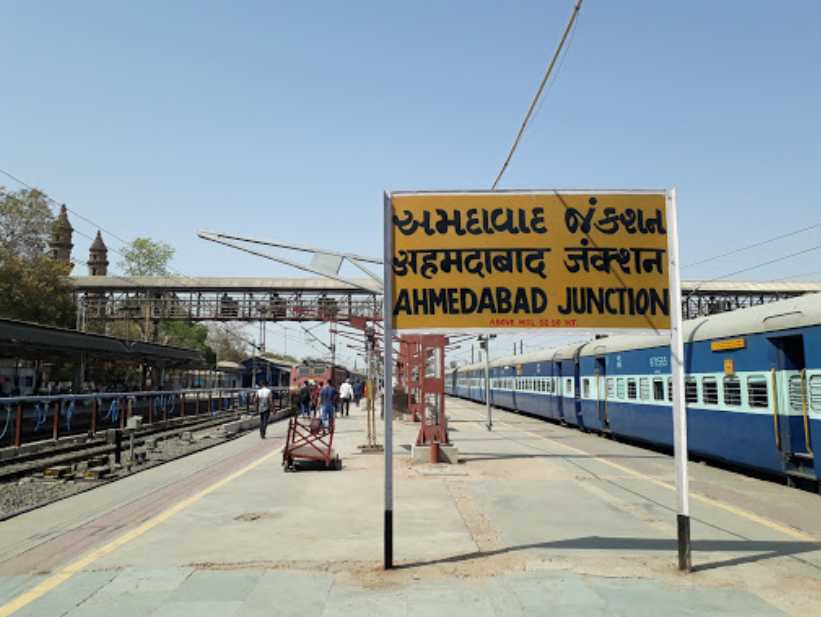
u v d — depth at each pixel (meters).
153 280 47.94
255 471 13.35
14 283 34.69
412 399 31.00
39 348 21.03
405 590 5.62
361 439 20.61
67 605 5.29
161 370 37.81
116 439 15.02
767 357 11.53
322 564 6.44
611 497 10.27
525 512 9.05
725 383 13.02
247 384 49.91
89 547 7.26
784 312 11.12
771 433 11.41
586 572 6.13
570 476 12.54
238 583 5.82
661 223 7.10
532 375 31.33
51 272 37.12
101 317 47.62
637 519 8.59
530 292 7.03
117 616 5.03
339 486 11.33
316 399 35.72
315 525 8.25
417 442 15.16
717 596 5.45
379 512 9.05
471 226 7.12
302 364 48.44
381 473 12.91
